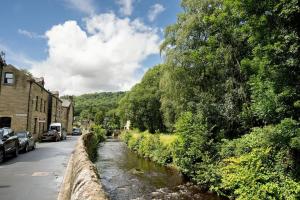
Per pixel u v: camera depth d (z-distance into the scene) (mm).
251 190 10211
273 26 10258
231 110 16578
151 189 14055
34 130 34750
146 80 54875
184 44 19641
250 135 12375
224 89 17875
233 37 16656
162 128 48656
